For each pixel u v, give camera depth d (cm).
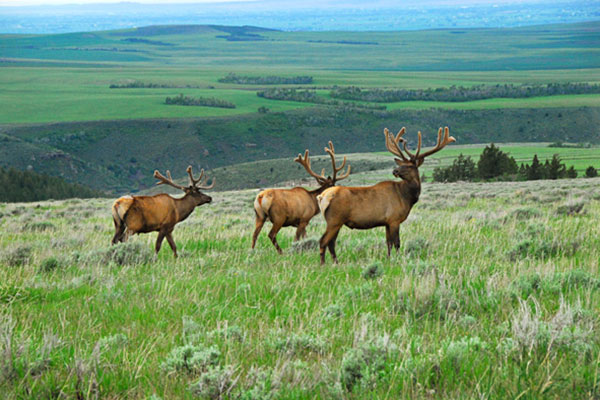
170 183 4219
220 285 2581
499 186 15862
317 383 1352
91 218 7975
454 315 1859
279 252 3994
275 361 1545
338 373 1375
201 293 2459
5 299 2333
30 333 1834
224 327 1767
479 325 1814
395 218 3434
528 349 1461
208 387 1304
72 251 3891
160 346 1711
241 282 2714
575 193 8656
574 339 1509
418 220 5350
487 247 3462
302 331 1733
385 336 1517
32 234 5531
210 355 1488
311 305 2173
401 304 2047
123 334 1756
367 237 4325
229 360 1526
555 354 1421
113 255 3447
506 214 5369
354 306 2081
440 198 9331
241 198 12788
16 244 4322
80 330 1891
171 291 2508
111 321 2036
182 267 3219
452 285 2312
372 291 2322
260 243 4516
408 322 1855
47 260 3247
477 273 2567
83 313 2114
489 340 1627
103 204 11612
